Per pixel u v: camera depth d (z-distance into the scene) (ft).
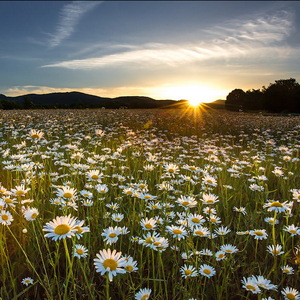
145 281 8.82
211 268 7.86
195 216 8.89
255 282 7.18
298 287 8.57
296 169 21.26
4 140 29.22
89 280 8.38
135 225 10.94
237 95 276.41
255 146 33.09
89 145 28.76
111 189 14.57
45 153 20.01
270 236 11.31
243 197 16.46
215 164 22.36
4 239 9.29
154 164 20.85
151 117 71.20
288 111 222.28
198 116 81.51
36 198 11.90
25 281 7.98
